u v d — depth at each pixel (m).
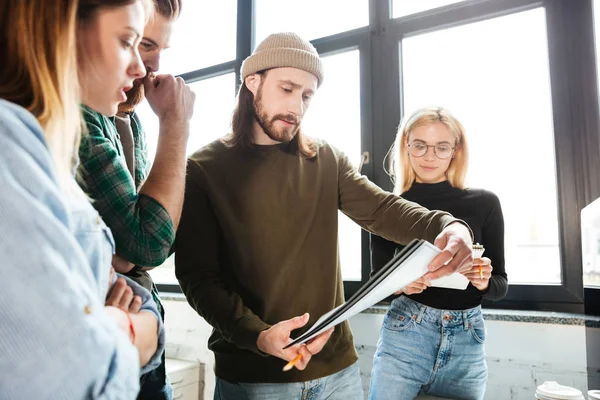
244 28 2.41
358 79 2.14
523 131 1.82
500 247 1.54
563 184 1.72
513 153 1.82
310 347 0.92
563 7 1.77
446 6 1.96
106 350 0.34
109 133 0.81
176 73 2.64
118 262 0.75
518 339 1.59
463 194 1.61
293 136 1.27
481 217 1.56
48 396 0.30
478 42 1.93
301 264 1.20
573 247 1.69
